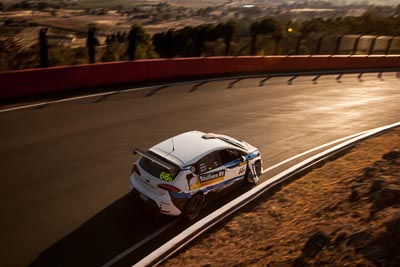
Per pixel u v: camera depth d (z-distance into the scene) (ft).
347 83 76.54
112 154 37.17
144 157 28.81
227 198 31.65
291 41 116.67
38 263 23.07
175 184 26.68
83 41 99.30
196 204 28.63
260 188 32.65
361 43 123.24
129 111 48.98
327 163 37.60
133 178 28.68
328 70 88.69
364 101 62.54
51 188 30.76
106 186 31.73
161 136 42.14
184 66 66.85
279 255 21.62
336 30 145.69
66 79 53.42
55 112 46.24
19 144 37.40
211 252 24.44
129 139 40.81
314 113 54.19
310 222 24.67
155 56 84.43
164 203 26.58
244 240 25.44
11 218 26.76
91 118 45.57
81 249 24.53
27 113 45.06
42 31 50.60
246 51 97.71
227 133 44.55
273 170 36.47
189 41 98.12
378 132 46.34
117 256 24.23
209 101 56.03
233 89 63.82
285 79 75.00
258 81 71.00
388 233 18.53
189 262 23.57
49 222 26.76
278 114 52.75
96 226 26.81
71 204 28.99
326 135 45.93
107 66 57.31
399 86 77.00
